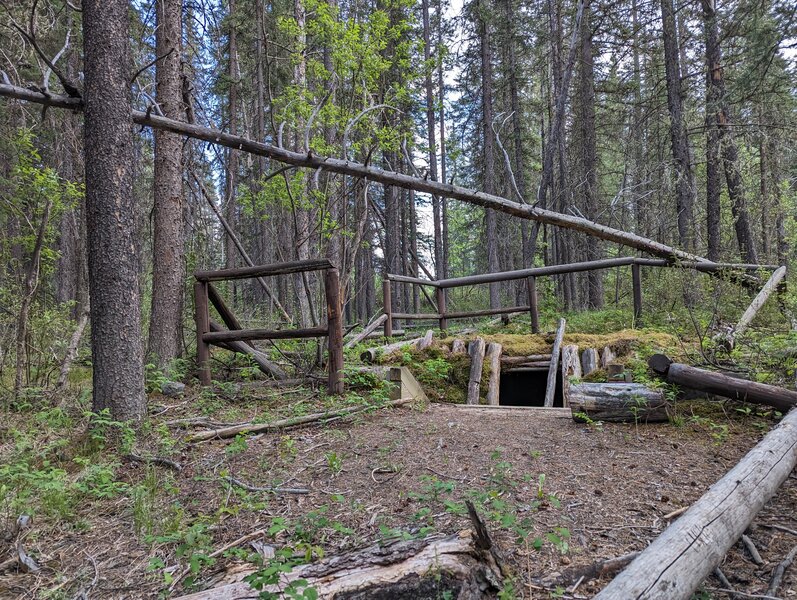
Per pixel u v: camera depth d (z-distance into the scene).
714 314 5.85
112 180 4.22
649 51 14.45
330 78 8.80
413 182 6.45
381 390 5.17
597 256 15.02
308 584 1.93
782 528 2.39
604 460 3.33
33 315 6.45
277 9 13.16
